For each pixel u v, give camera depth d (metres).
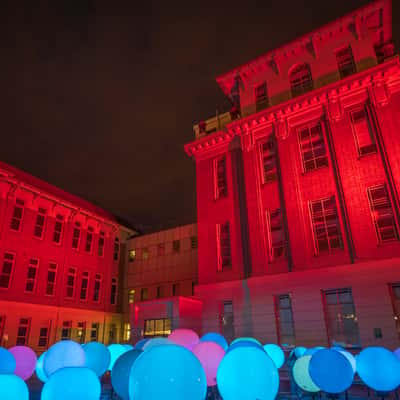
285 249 18.50
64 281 30.80
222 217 21.56
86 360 11.06
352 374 8.38
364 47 19.94
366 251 16.08
